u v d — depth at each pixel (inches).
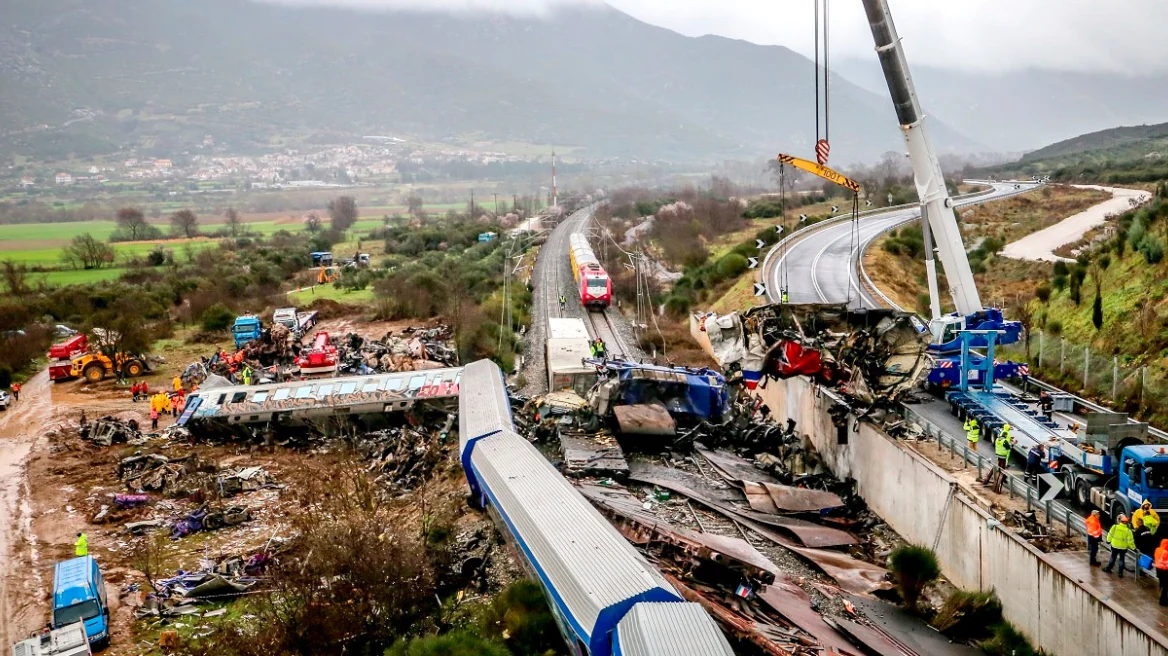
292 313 3041.3
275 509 1585.9
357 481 1515.7
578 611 832.9
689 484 1514.5
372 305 3454.7
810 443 1797.5
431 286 3425.2
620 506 1256.8
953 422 1520.7
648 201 6884.8
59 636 1054.4
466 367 1995.6
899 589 1179.3
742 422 1825.8
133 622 1189.7
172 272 4640.8
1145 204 2728.8
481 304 3191.4
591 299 3181.6
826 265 2972.4
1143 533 940.6
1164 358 1528.1
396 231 6727.4
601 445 1605.6
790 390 1979.6
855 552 1347.2
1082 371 1673.2
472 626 1071.0
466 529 1352.1
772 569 1146.7
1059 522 1091.9
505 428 1402.6
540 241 5319.9
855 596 1171.9
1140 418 1429.6
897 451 1400.1
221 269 4500.5
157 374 2728.8
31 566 1390.3
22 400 2466.8
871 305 2381.9
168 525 1536.7
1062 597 956.6
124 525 1551.4
